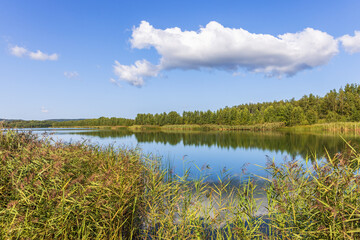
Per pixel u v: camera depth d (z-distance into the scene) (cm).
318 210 258
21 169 342
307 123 5472
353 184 246
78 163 459
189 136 3469
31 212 267
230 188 626
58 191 290
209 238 351
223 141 2497
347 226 229
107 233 310
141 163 680
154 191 421
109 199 322
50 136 618
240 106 10456
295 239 261
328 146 1723
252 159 1266
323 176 271
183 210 376
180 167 1029
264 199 525
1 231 246
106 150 745
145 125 9044
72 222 283
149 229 375
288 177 306
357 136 2683
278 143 2128
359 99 5156
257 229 329
